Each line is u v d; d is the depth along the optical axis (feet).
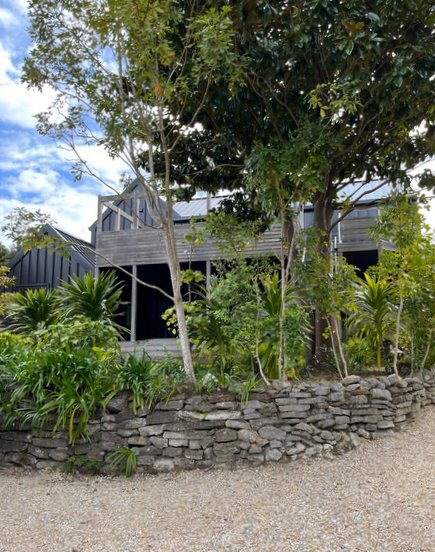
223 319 15.92
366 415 14.76
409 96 16.74
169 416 13.73
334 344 17.85
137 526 9.60
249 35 15.71
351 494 10.67
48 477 13.47
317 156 14.19
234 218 19.22
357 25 14.10
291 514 9.73
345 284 16.96
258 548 8.30
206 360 16.92
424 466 12.28
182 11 15.30
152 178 15.92
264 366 16.02
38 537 9.24
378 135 19.42
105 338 16.84
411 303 18.04
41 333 16.90
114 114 15.80
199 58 14.28
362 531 8.74
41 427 14.16
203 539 8.79
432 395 18.99
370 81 15.85
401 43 15.72
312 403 14.20
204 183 22.85
